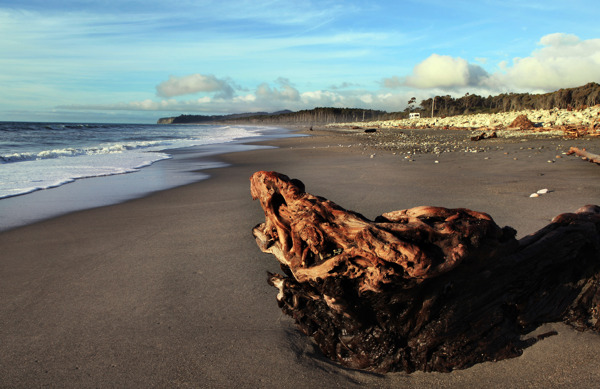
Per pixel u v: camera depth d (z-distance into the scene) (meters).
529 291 2.91
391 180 10.27
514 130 33.69
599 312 2.99
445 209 2.65
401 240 2.30
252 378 2.57
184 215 7.20
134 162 17.28
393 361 2.63
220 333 3.12
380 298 2.50
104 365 2.73
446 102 132.38
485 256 2.52
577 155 13.45
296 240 2.73
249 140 38.56
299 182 3.09
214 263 4.66
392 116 163.88
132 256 4.97
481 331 2.66
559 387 2.41
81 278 4.27
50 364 2.75
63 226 6.53
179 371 2.65
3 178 11.97
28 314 3.48
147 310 3.51
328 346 2.81
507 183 9.07
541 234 3.00
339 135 44.97
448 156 15.90
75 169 14.48
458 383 2.50
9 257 4.99
